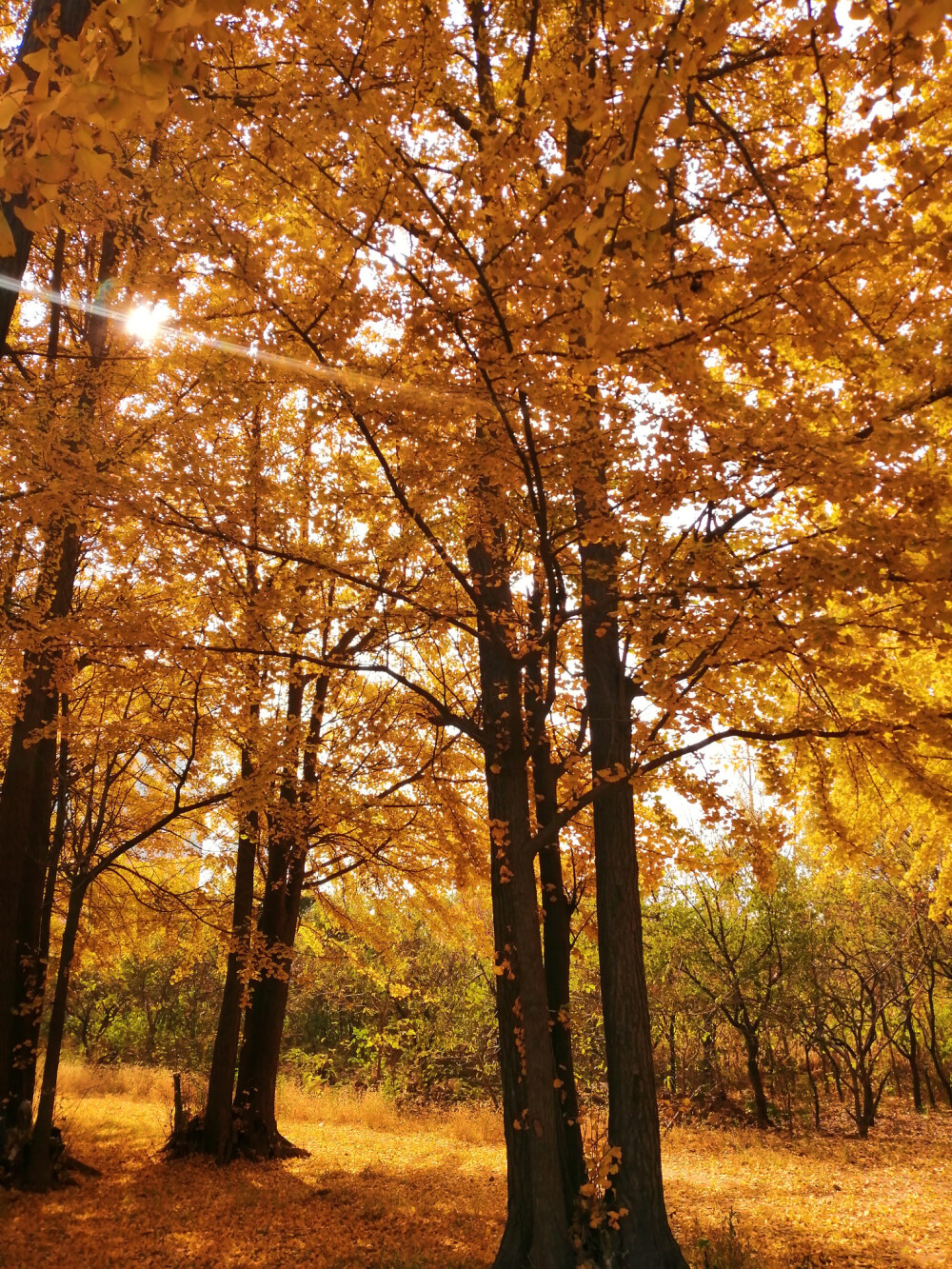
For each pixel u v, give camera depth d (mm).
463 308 3811
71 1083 15984
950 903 9305
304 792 8195
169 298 4109
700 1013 16953
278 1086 16328
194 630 5930
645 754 5492
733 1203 8516
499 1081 19688
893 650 4918
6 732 10117
